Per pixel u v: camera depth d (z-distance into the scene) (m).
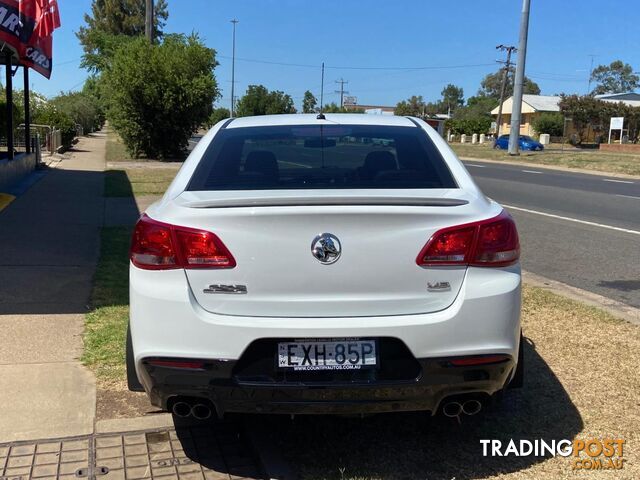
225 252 2.83
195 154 3.68
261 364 2.86
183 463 3.23
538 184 19.02
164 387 2.92
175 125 26.95
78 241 8.34
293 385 2.83
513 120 37.22
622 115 58.06
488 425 3.63
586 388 4.09
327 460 3.26
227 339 2.81
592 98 58.94
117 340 4.75
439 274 2.88
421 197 3.01
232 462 3.26
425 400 2.91
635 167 28.06
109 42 43.50
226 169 3.48
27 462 3.18
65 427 3.52
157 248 2.89
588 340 4.95
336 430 3.56
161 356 2.86
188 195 3.18
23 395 3.87
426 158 3.63
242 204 2.87
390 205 2.90
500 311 2.91
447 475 3.15
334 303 2.84
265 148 3.69
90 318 5.21
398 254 2.85
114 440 3.42
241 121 4.17
